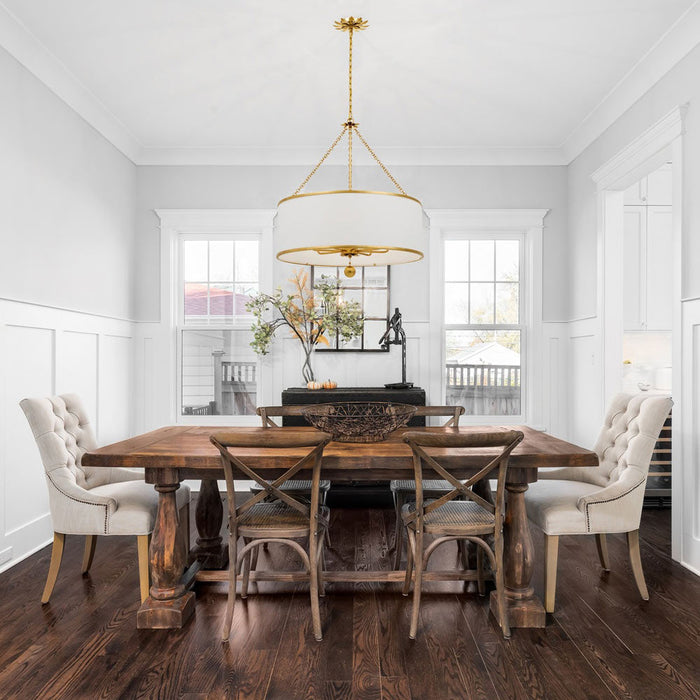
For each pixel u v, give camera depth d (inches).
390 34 130.7
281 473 110.7
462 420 210.7
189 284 212.5
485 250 212.4
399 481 133.0
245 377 210.4
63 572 126.4
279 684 83.4
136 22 126.4
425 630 100.2
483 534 102.0
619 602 111.2
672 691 81.6
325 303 200.2
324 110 172.6
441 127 185.6
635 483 109.7
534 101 166.2
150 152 204.8
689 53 130.4
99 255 178.9
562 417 208.2
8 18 124.3
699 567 124.7
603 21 126.0
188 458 101.1
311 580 97.3
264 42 134.4
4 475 129.0
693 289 129.0
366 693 81.2
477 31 129.6
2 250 129.4
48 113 148.6
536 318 207.8
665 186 194.1
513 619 101.3
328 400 184.5
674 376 135.0
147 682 83.9
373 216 103.3
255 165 207.3
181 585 107.0
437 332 207.3
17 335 135.1
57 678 85.0
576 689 82.2
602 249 177.3
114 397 190.4
